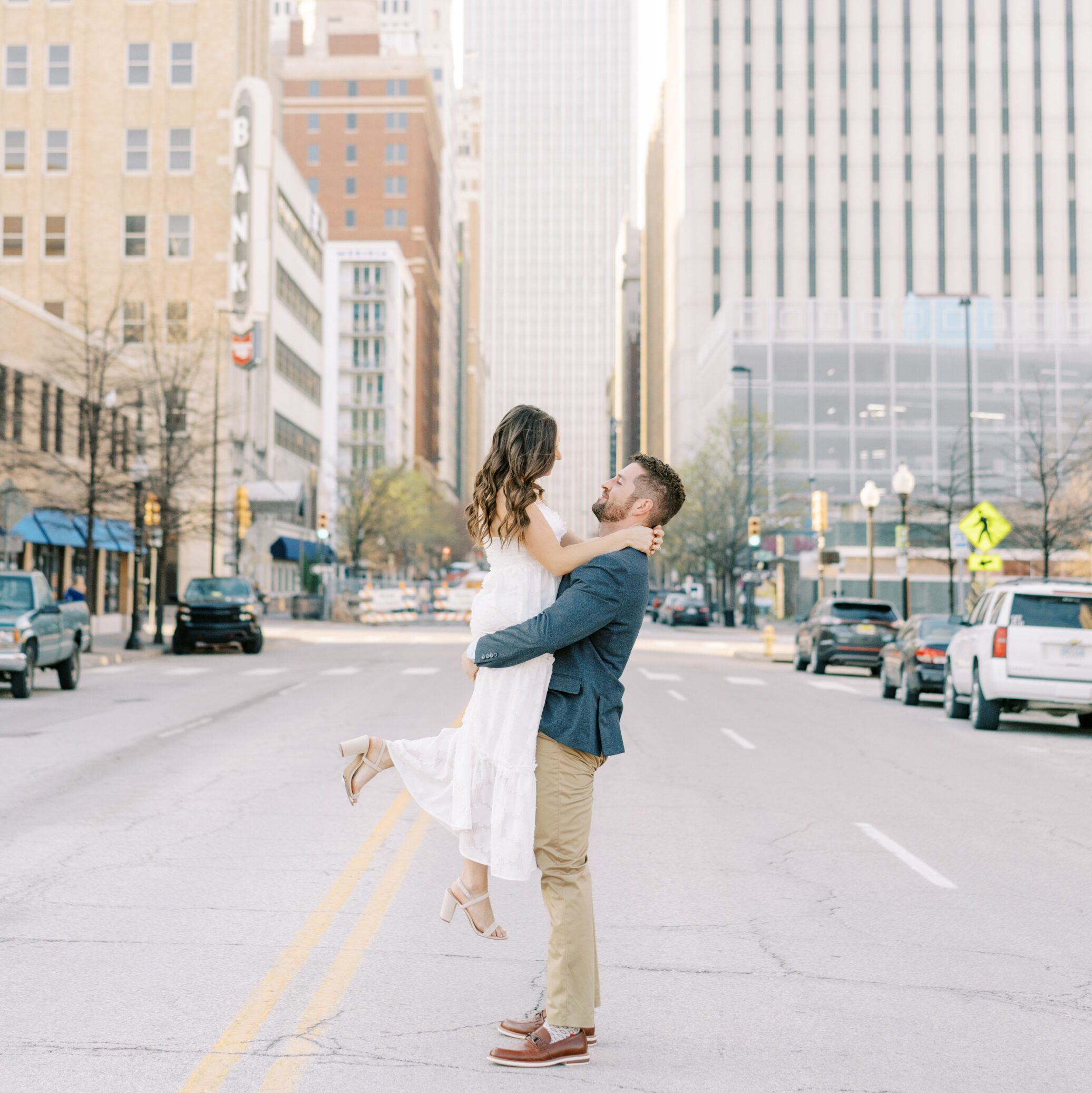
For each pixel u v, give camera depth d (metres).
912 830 9.76
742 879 7.89
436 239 161.88
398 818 9.77
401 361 132.38
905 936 6.58
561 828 4.59
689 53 99.31
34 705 19.48
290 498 58.47
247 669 28.91
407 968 5.80
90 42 61.09
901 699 22.73
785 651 40.22
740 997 5.48
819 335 79.12
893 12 98.88
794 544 66.31
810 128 98.62
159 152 61.00
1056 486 37.78
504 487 4.57
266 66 71.38
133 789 11.22
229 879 7.63
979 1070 4.61
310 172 143.75
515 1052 4.53
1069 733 18.09
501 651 4.50
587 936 4.66
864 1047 4.85
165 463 39.53
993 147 98.31
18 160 60.69
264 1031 4.90
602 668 4.64
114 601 49.09
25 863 8.09
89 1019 5.03
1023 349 78.19
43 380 38.69
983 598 18.94
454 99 194.00
